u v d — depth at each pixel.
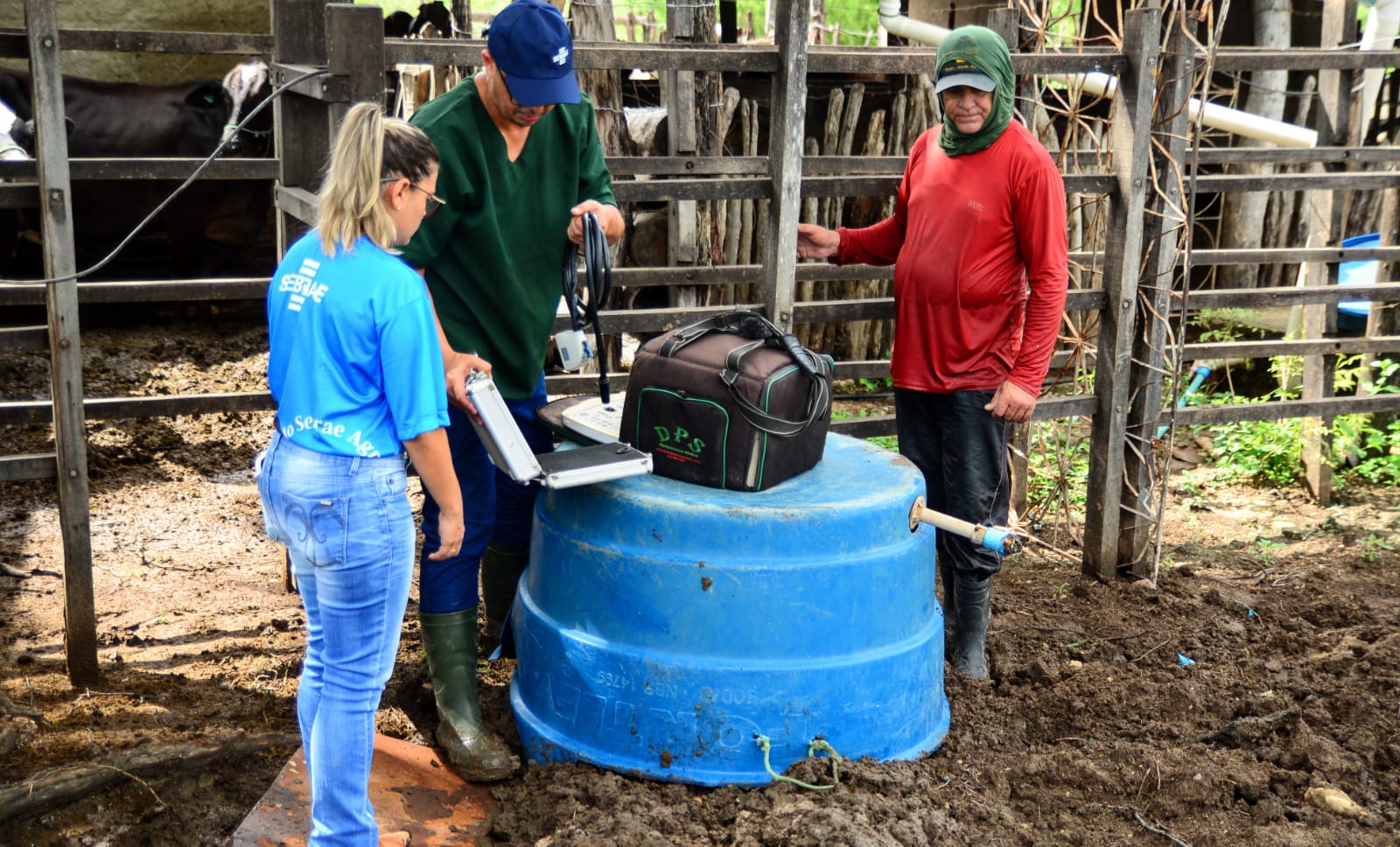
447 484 2.79
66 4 9.00
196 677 4.06
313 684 2.87
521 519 4.19
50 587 4.76
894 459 3.76
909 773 3.44
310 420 2.69
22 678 3.97
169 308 9.09
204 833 3.21
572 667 3.47
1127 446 5.23
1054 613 4.88
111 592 4.74
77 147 8.26
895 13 8.34
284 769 3.45
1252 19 9.01
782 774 3.36
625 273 4.79
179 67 9.61
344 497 2.69
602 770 3.44
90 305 8.87
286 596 4.80
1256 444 6.91
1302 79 9.05
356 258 2.67
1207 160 5.68
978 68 3.70
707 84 6.88
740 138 7.56
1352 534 5.96
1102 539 5.21
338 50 3.76
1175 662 4.46
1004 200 3.86
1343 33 6.10
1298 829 3.39
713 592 3.28
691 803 3.31
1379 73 7.68
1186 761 3.64
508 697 3.93
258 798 3.38
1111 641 4.62
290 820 3.24
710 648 3.31
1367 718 4.01
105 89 8.39
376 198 2.67
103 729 3.67
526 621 3.65
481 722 3.60
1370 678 4.29
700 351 3.41
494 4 14.36
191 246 8.78
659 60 4.15
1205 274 8.93
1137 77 4.74
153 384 7.42
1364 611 4.98
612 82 6.77
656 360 3.44
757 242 7.77
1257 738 3.85
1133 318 5.04
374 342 2.66
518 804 3.36
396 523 2.76
